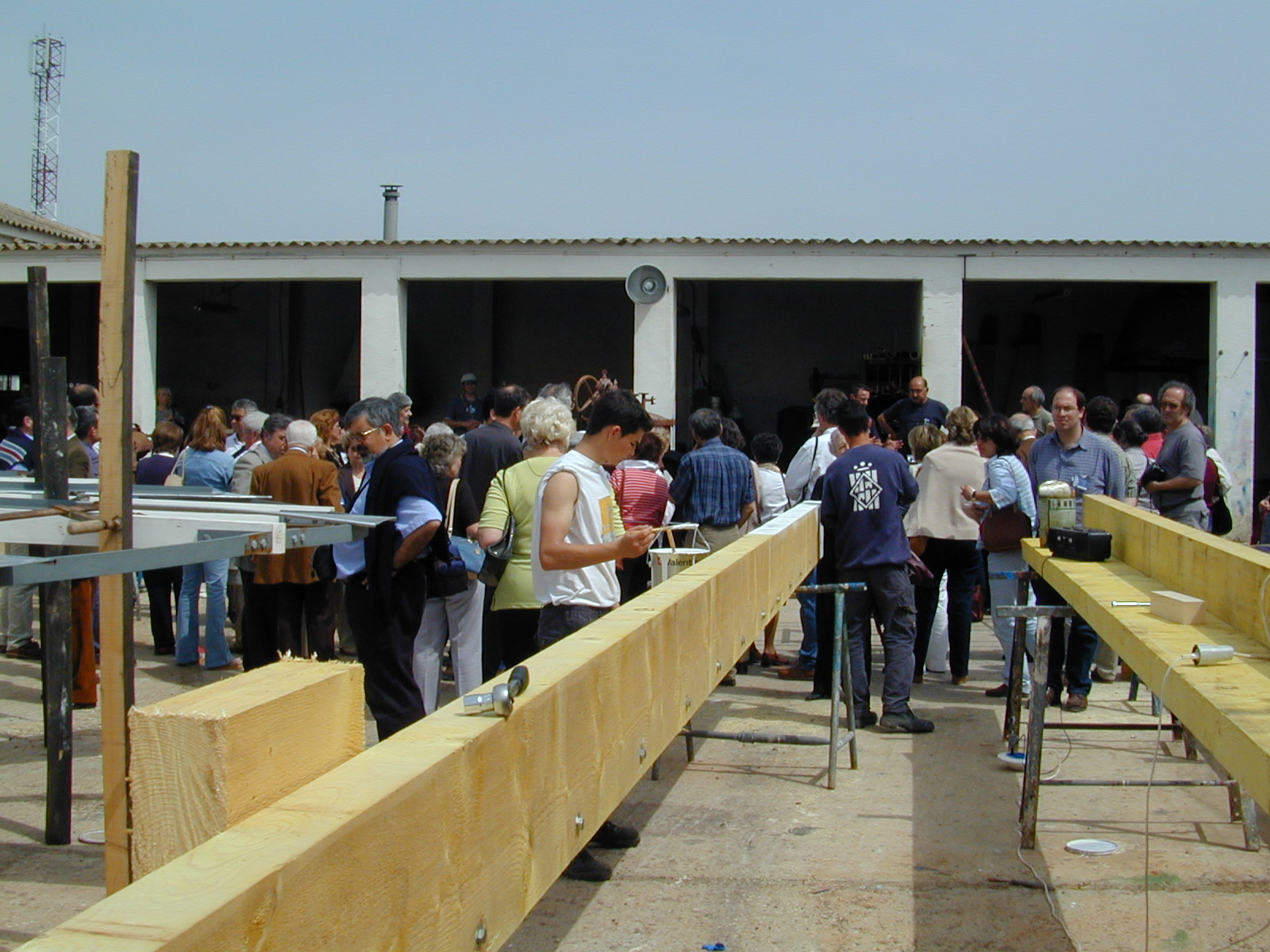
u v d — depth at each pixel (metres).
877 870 4.20
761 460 8.52
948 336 15.05
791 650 8.90
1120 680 7.68
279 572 6.44
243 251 15.66
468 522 6.20
